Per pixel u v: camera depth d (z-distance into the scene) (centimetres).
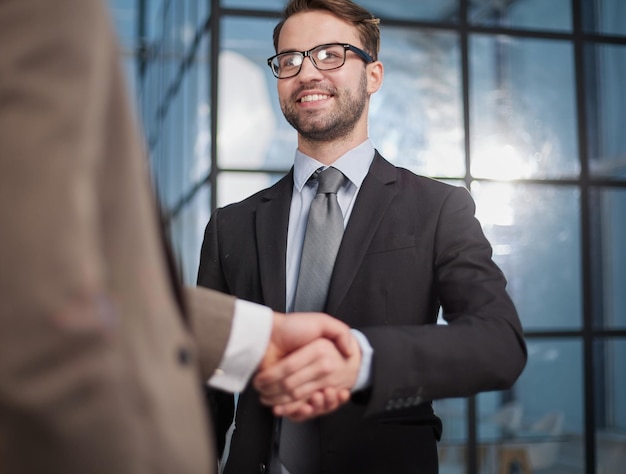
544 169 388
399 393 110
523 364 127
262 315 104
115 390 45
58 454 45
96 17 50
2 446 45
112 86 51
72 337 43
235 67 367
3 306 43
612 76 399
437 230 145
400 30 380
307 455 138
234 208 167
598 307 387
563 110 392
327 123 154
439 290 142
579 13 398
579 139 391
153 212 59
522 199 384
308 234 150
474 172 382
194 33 428
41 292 43
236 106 367
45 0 48
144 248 53
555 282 384
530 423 372
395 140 377
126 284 51
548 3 396
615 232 393
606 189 394
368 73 167
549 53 394
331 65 155
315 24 157
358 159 157
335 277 143
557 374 379
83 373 43
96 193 49
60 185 44
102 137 48
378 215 148
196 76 419
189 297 102
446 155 379
